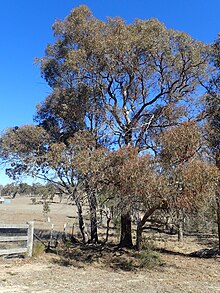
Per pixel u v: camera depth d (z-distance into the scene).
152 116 18.34
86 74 18.89
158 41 17.03
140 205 14.34
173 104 18.17
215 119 16.77
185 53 17.45
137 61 18.02
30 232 14.17
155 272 12.73
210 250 18.19
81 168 14.26
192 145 12.80
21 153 20.80
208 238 27.30
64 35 20.25
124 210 14.15
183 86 18.72
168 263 14.77
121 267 13.43
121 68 18.17
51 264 13.14
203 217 14.73
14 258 13.48
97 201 17.61
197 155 13.23
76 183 17.84
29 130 20.77
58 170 17.98
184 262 15.33
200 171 12.07
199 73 18.19
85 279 10.95
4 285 9.51
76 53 17.80
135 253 16.05
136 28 17.59
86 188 16.61
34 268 12.18
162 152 12.94
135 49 17.42
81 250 17.27
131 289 9.80
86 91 19.45
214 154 14.77
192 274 12.64
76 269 12.61
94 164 14.04
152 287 10.17
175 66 17.92
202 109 17.58
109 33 17.80
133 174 12.49
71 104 20.25
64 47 20.42
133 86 19.69
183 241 24.17
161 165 12.70
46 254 15.13
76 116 20.50
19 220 34.25
